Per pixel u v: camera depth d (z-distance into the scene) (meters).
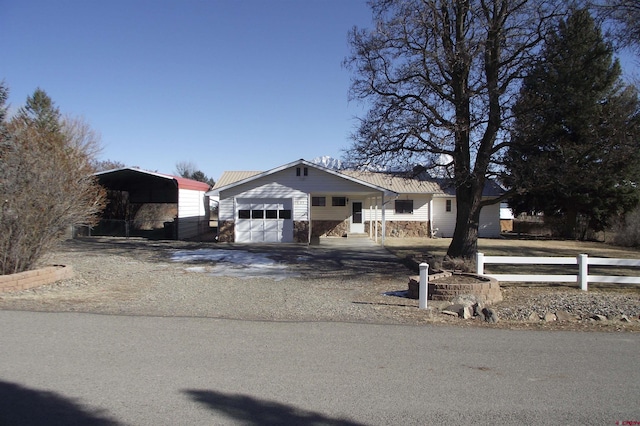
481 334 7.05
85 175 12.48
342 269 16.14
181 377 5.02
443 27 15.45
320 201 31.02
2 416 4.04
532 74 15.35
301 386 4.83
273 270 15.74
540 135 15.29
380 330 7.18
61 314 7.72
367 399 4.54
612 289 12.64
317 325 7.43
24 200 10.18
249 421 4.03
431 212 32.97
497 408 4.37
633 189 29.23
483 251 23.50
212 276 14.05
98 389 4.65
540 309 9.25
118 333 6.66
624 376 5.29
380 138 16.19
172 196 33.47
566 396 4.68
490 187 33.75
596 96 22.78
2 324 7.00
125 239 27.17
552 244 28.36
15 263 10.38
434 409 4.33
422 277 9.24
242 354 5.84
